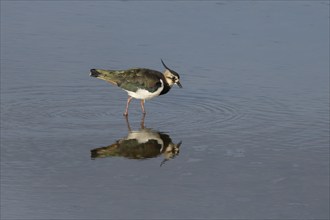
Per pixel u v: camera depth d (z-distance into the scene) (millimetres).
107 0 28609
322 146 17875
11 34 24922
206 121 19500
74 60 23078
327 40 25047
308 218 14500
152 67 22609
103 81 22141
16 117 19375
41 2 28109
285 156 17312
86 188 15547
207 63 23141
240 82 21953
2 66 22500
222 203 15031
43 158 16984
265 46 24547
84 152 17391
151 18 26766
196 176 16250
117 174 16250
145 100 21062
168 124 19297
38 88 21250
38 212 14523
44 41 24422
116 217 14375
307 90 21375
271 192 15562
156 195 15305
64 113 19844
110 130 18797
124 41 24594
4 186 15555
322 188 15742
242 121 19469
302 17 27172
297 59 23531
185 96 21266
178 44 24500
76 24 25938
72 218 14312
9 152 17250
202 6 28234
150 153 17406
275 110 20141
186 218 14391
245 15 27297
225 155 17359
